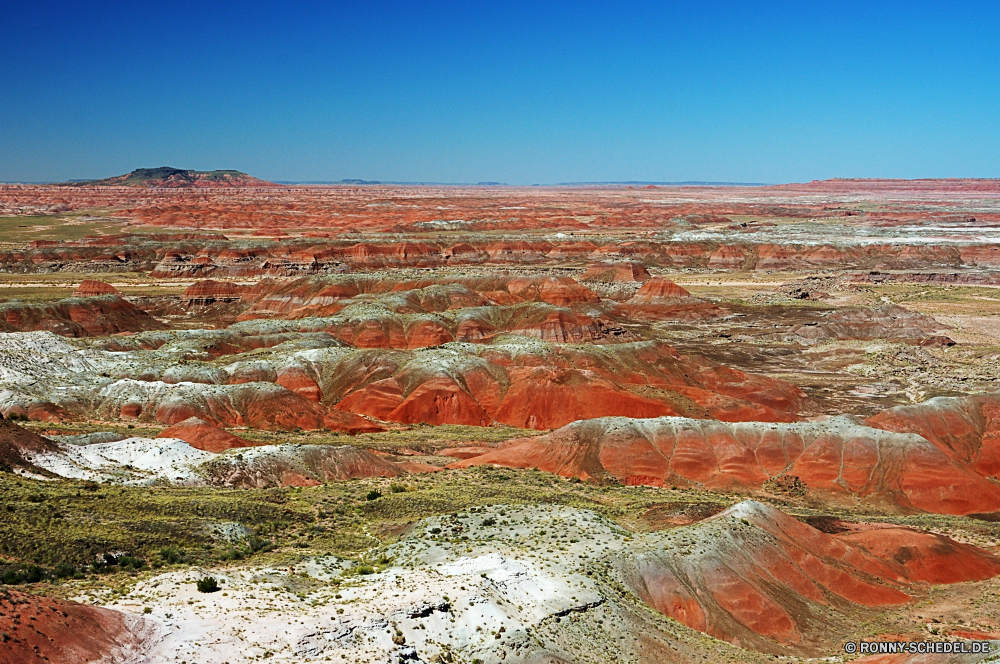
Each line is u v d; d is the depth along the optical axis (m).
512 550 50.88
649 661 42.34
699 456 83.31
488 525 56.16
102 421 91.44
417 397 106.50
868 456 81.56
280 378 110.69
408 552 52.03
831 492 78.88
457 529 55.75
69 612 34.72
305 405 99.06
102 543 47.19
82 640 33.72
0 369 99.06
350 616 39.12
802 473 81.44
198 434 79.12
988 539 67.06
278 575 45.03
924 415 95.88
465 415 105.56
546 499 66.88
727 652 45.00
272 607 39.81
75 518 51.12
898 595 56.16
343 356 118.06
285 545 53.75
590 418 95.19
